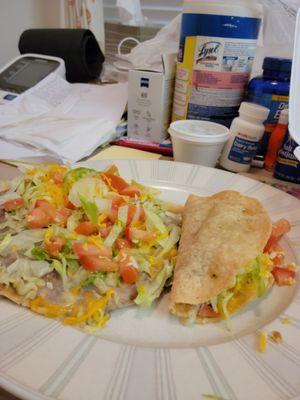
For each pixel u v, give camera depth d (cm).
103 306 21
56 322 20
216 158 40
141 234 26
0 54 78
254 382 16
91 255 23
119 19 71
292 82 27
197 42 38
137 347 18
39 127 43
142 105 45
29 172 33
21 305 21
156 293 23
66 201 29
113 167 34
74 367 16
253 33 38
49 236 25
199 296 22
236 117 41
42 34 64
